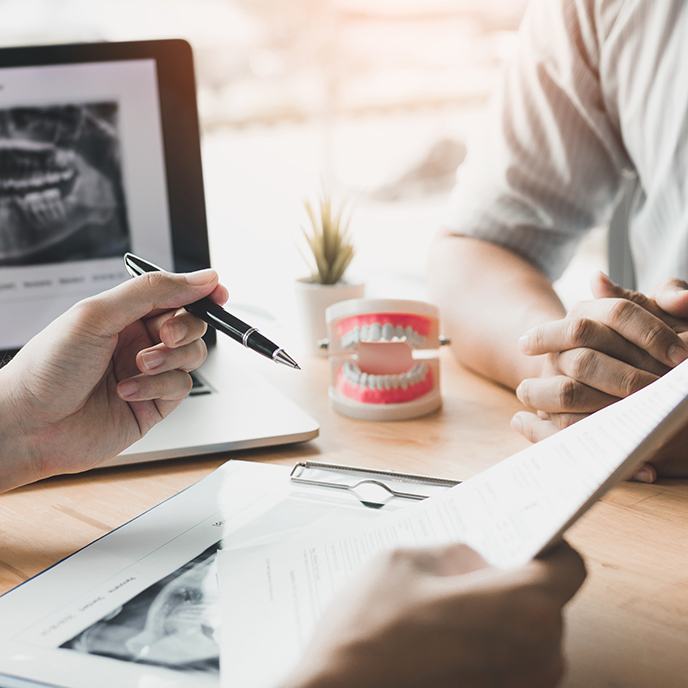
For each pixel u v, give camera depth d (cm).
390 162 414
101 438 69
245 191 376
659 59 109
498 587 38
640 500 67
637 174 123
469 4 395
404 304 86
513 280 100
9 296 97
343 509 62
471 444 78
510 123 116
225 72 405
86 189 98
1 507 68
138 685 43
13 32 289
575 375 73
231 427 79
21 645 46
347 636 37
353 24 409
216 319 67
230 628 47
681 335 74
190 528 60
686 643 48
